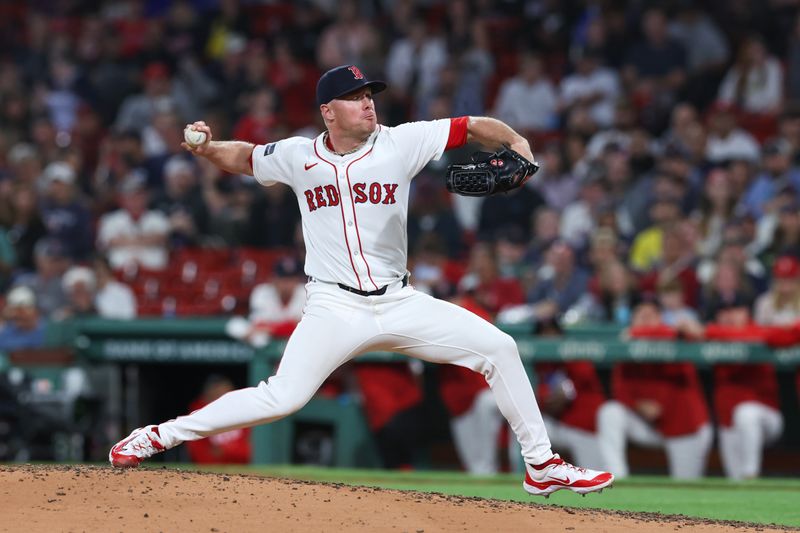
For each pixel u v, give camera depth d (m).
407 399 36.09
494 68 58.78
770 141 47.69
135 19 67.75
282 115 57.41
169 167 52.78
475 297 37.06
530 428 19.20
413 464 36.53
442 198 47.34
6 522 16.22
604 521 17.94
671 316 37.44
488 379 19.08
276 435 36.47
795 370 34.75
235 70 59.84
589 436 34.72
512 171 18.33
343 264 18.67
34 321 40.56
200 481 18.34
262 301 39.03
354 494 18.31
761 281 39.19
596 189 45.56
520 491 27.83
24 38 69.19
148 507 16.94
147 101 58.81
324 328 18.69
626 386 34.28
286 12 65.00
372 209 18.53
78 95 62.62
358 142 18.66
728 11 56.31
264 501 17.48
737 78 51.84
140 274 45.75
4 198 49.69
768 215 42.41
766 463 35.53
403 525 16.77
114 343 38.56
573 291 39.75
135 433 19.22
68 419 35.75
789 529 18.69
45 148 57.56
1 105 60.44
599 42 55.06
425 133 18.70
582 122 50.38
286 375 18.73
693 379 34.22
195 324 37.62
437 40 58.34
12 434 35.62
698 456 34.12
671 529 17.83
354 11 61.12
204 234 49.62
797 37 51.84
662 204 42.75
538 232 44.84
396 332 18.77
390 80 58.69
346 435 36.28
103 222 50.72
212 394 37.59
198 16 64.88
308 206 18.95
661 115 51.69
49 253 45.62
